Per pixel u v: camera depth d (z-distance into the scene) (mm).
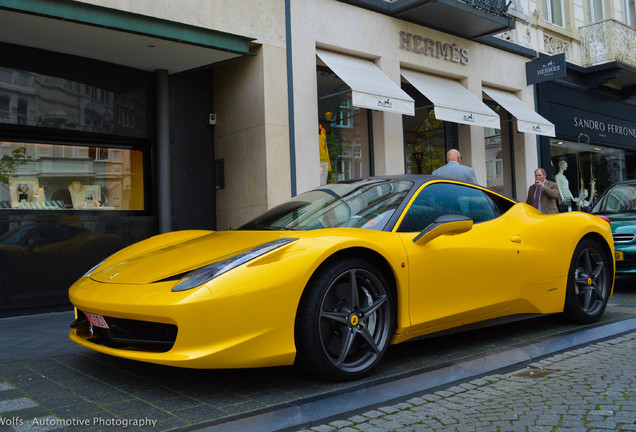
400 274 3195
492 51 11117
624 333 4336
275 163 7559
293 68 7859
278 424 2461
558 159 13070
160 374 3205
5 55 5859
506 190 11984
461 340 4035
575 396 2783
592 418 2453
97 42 5926
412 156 9945
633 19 16188
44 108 6109
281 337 2750
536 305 4090
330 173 8648
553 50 12977
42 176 6383
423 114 10258
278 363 2766
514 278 3891
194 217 7988
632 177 16281
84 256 6199
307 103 7988
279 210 3992
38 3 5004
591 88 13930
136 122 6906
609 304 5605
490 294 3725
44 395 2855
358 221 3486
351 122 9109
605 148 14734
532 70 11758
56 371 3322
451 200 3822
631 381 3002
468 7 9164
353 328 3020
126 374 3219
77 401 2748
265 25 7598
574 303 4383
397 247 3227
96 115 6523
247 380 3064
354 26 8656
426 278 3336
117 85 6738
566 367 3357
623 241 6328
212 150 8266
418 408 2686
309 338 2836
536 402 2719
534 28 12414
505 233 3934
